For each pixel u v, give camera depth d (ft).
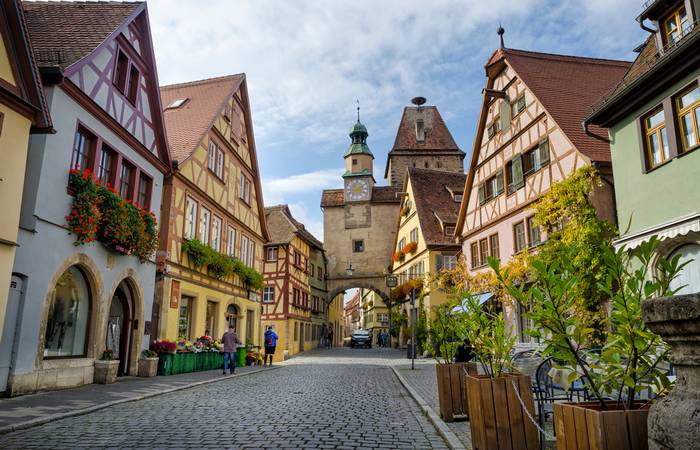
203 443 19.26
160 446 18.72
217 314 67.56
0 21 29.27
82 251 38.04
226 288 70.79
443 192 118.42
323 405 30.48
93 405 28.17
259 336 85.35
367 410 28.78
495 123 72.69
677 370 7.82
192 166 58.44
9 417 23.82
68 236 36.42
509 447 15.93
